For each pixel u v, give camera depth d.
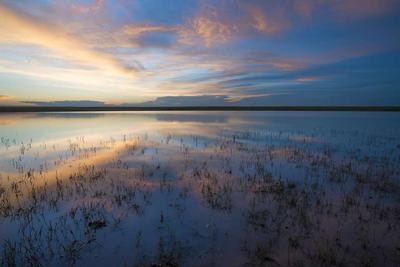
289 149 11.52
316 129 20.06
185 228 4.34
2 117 40.03
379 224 4.46
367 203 5.35
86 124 25.70
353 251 3.73
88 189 6.11
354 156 10.04
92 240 3.92
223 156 10.02
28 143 13.36
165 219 4.63
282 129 20.31
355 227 4.37
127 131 19.12
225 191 6.03
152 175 7.36
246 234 4.18
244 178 7.08
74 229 4.21
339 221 4.58
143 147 12.09
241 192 5.99
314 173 7.61
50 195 5.69
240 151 11.08
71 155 10.29
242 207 5.17
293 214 4.87
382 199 5.57
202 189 6.16
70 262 3.45
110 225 4.37
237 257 3.61
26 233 4.08
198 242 3.95
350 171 7.80
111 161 9.17
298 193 5.95
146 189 6.13
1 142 13.71
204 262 3.50
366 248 3.79
